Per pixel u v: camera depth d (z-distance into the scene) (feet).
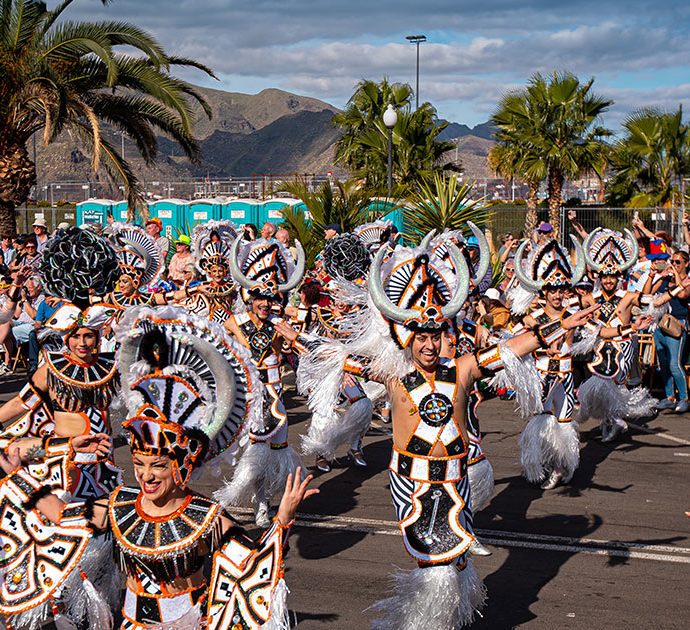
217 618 10.32
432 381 14.75
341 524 22.22
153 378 10.34
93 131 62.34
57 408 15.78
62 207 102.83
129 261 29.37
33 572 11.91
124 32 64.85
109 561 13.97
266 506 21.68
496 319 35.88
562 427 24.91
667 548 20.34
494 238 91.76
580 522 22.27
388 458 29.14
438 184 51.90
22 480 12.32
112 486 16.01
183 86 69.62
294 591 17.79
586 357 30.19
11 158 65.36
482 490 20.10
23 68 61.52
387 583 18.20
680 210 84.17
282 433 21.59
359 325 15.80
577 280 25.03
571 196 106.63
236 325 21.83
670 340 35.65
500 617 16.60
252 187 108.47
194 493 10.91
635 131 99.60
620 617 16.55
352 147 105.60
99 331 15.80
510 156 97.71
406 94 106.32
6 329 20.20
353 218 56.75
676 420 34.65
